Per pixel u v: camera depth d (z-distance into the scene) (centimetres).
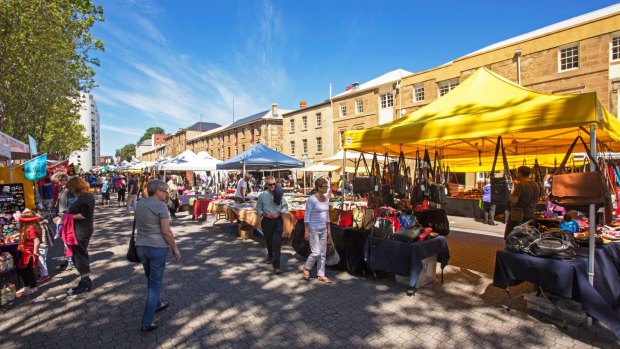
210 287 473
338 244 551
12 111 1482
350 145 602
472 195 1329
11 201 538
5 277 481
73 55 1554
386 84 2441
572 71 1535
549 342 311
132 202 1394
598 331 329
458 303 408
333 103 2950
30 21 1143
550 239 354
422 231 470
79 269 446
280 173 3422
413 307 397
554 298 361
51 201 1055
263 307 402
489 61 1823
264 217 564
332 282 491
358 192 637
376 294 442
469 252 666
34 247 442
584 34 1503
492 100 482
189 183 2388
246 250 702
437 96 2095
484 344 311
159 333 338
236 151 4512
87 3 1284
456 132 440
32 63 1292
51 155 2516
